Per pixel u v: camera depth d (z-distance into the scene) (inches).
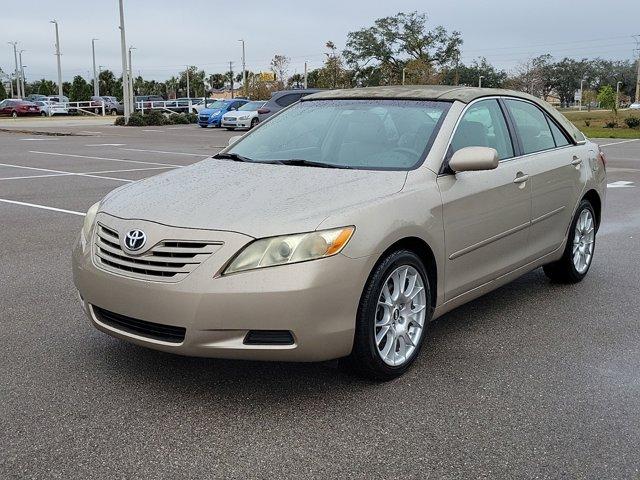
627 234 332.5
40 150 839.7
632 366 169.6
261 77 2792.8
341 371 160.7
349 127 190.9
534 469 122.7
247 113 1336.1
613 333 193.3
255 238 139.2
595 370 166.9
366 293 149.1
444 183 171.9
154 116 1595.7
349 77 2933.1
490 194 185.6
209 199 154.2
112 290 146.6
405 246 163.3
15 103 1979.6
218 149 871.7
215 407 145.1
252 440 131.8
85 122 1701.5
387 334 157.6
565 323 201.5
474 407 146.6
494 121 202.2
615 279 249.8
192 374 161.0
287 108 214.1
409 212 158.1
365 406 146.3
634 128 1620.3
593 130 1517.0
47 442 130.0
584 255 245.4
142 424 137.4
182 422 138.4
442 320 203.9
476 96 197.8
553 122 233.0
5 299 217.9
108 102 2309.3
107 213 158.7
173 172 184.5
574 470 122.6
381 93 203.9
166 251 142.3
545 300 223.8
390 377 158.9
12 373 160.9
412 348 164.2
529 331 194.4
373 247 147.3
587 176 237.9
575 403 148.9
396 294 157.6
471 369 166.9
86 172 590.2
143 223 147.9
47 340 182.1
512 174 196.5
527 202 202.8
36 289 229.6
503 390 155.1
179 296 137.8
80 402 146.6
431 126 183.0
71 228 334.3
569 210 228.2
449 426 138.1
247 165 180.1
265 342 139.9
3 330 189.5
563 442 132.0
